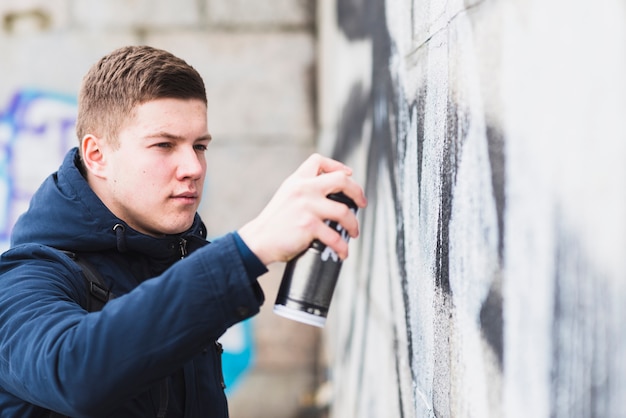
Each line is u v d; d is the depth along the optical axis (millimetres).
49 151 4320
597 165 604
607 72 584
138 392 1005
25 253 1285
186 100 1353
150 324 970
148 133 1331
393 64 1877
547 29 708
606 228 592
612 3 577
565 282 678
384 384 2102
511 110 824
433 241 1321
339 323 3674
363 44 2592
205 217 4336
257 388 4363
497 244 894
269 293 4359
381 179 2166
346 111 3145
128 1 4258
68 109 4309
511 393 844
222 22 4277
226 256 989
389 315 1991
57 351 1002
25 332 1076
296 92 4320
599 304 613
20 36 4262
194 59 4289
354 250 3051
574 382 667
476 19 987
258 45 4301
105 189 1402
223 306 978
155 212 1364
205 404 1450
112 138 1366
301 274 1033
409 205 1622
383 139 2105
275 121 4328
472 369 1029
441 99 1241
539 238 741
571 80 652
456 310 1128
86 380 976
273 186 4348
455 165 1128
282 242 1003
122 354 967
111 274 1376
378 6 2197
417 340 1518
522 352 803
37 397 1047
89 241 1352
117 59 1386
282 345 4367
